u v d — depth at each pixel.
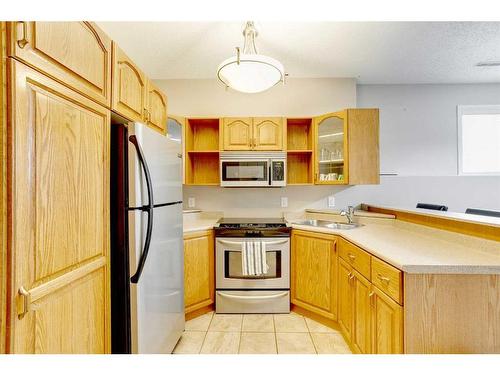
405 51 2.53
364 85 3.42
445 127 3.43
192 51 2.46
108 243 1.21
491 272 1.14
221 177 2.77
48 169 0.85
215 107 3.12
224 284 2.46
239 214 3.12
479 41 2.36
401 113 3.43
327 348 1.92
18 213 0.73
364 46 2.42
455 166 3.43
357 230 2.16
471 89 3.41
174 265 1.83
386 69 2.94
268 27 2.08
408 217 2.20
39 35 0.81
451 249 1.46
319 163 2.82
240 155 2.77
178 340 1.97
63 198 0.92
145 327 1.38
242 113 3.12
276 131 2.79
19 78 0.74
